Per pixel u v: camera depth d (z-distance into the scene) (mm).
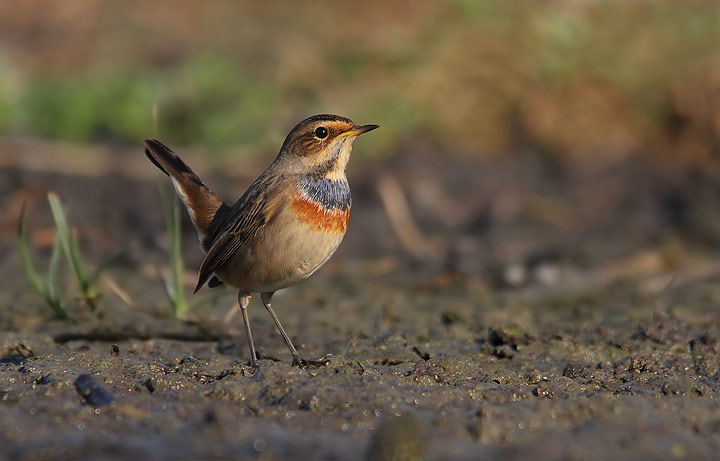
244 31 22094
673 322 11070
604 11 20625
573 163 18266
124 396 8305
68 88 19141
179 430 7480
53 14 23281
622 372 9312
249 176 17641
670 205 16516
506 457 6992
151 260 14492
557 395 8516
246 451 7078
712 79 18656
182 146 18578
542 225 16031
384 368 9383
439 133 19250
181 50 21266
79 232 15438
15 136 18656
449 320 11625
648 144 18672
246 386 8344
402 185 17516
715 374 9398
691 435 7465
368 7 22625
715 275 13586
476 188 17453
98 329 11281
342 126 9875
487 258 14680
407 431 7020
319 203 9727
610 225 15953
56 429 7523
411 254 15023
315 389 8227
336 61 20109
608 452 7105
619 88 18969
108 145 18656
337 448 7141
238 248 9812
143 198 16766
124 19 22953
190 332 11227
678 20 20234
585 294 12992
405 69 19953
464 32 20297
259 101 18984
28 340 10281
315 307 12508
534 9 20375
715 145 18281
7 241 15133
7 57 20141
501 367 9711
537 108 18984
